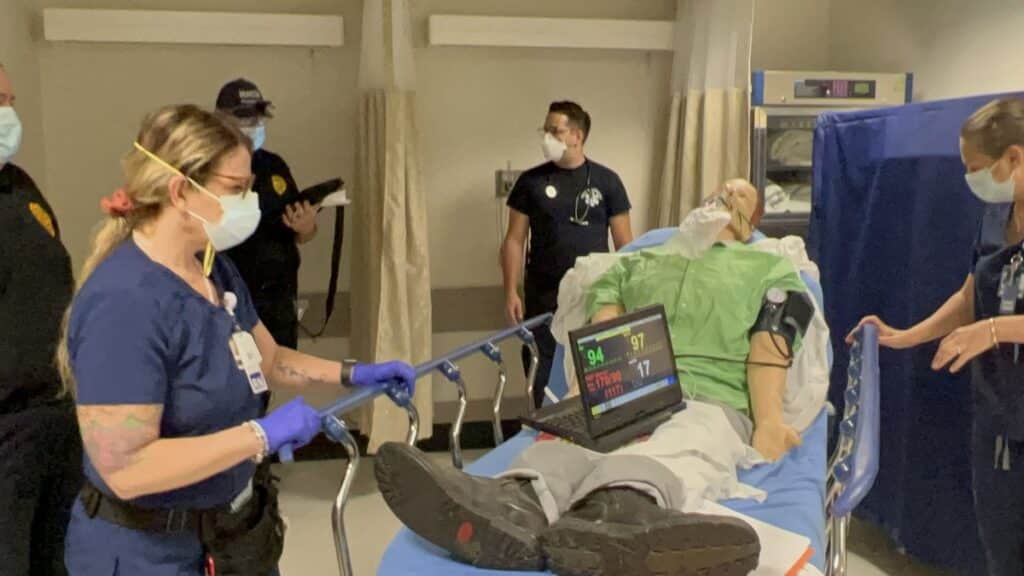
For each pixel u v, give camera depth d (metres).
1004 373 2.20
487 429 4.14
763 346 2.23
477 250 4.07
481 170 4.03
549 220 3.39
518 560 1.56
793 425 2.27
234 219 1.49
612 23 3.90
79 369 1.37
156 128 1.46
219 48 3.75
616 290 2.53
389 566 1.64
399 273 3.39
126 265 1.43
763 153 3.78
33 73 3.57
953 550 2.64
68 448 2.08
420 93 3.94
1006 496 2.23
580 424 2.02
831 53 4.39
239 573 1.59
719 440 1.94
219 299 1.61
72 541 1.55
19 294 1.96
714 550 1.46
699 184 3.83
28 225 2.00
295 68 3.82
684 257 2.41
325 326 3.97
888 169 2.81
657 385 2.07
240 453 1.40
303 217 3.16
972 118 2.20
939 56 3.72
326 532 3.18
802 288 2.32
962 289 2.45
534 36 3.85
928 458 2.70
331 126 3.88
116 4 3.65
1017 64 3.32
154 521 1.50
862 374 2.00
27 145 3.49
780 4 4.30
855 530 3.21
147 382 1.38
